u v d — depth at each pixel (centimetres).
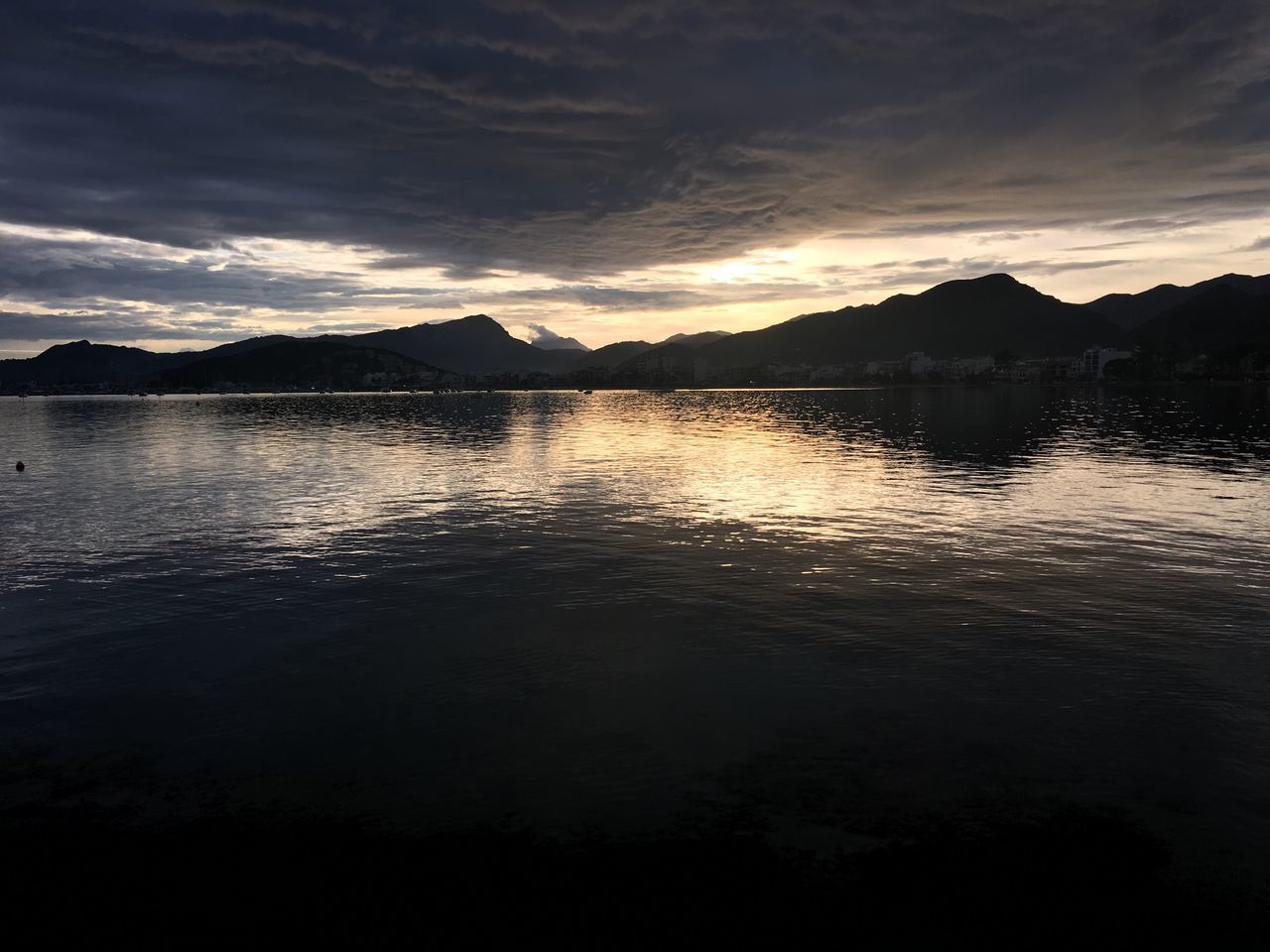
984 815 1067
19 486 4684
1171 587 2166
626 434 9181
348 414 16262
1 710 1436
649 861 983
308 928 885
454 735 1312
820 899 912
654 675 1557
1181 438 7375
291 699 1466
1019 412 12950
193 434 9550
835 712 1378
